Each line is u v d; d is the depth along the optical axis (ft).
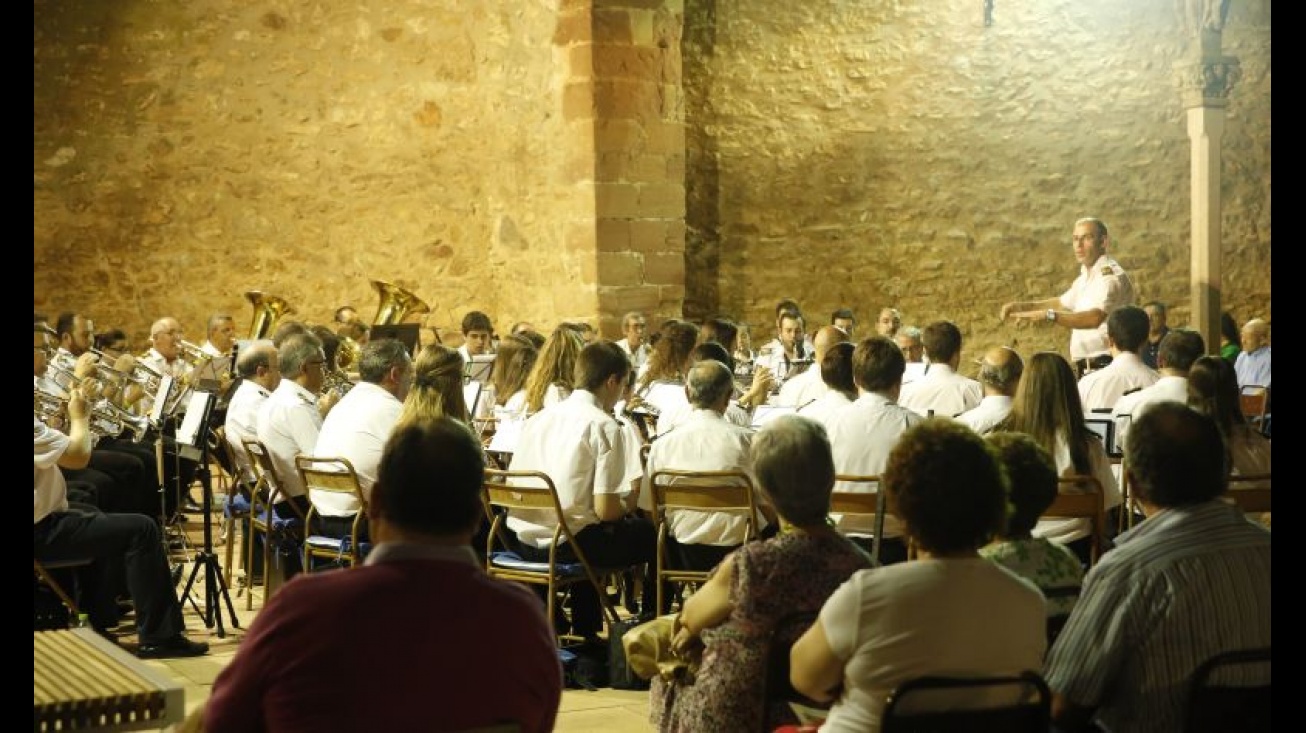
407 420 17.01
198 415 19.77
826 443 10.19
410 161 40.11
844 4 41.93
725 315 41.39
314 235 39.83
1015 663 8.44
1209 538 8.91
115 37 38.47
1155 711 8.91
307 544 18.51
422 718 7.34
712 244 41.16
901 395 21.62
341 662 7.29
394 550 7.62
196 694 15.88
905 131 42.60
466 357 31.32
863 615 8.30
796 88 41.68
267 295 35.32
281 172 39.58
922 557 8.66
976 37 42.96
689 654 10.72
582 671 16.87
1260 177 45.78
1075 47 43.62
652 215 36.94
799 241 41.93
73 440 17.11
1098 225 29.63
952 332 21.31
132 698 8.16
